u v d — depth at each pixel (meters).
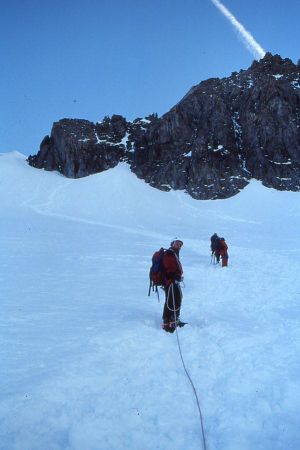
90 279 13.62
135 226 48.00
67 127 85.94
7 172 82.00
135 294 11.30
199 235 39.50
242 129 75.56
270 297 11.27
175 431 4.10
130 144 86.00
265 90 75.25
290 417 4.41
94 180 75.69
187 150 76.44
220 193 67.12
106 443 3.87
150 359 6.05
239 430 4.12
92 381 5.13
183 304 10.39
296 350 6.45
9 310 8.75
